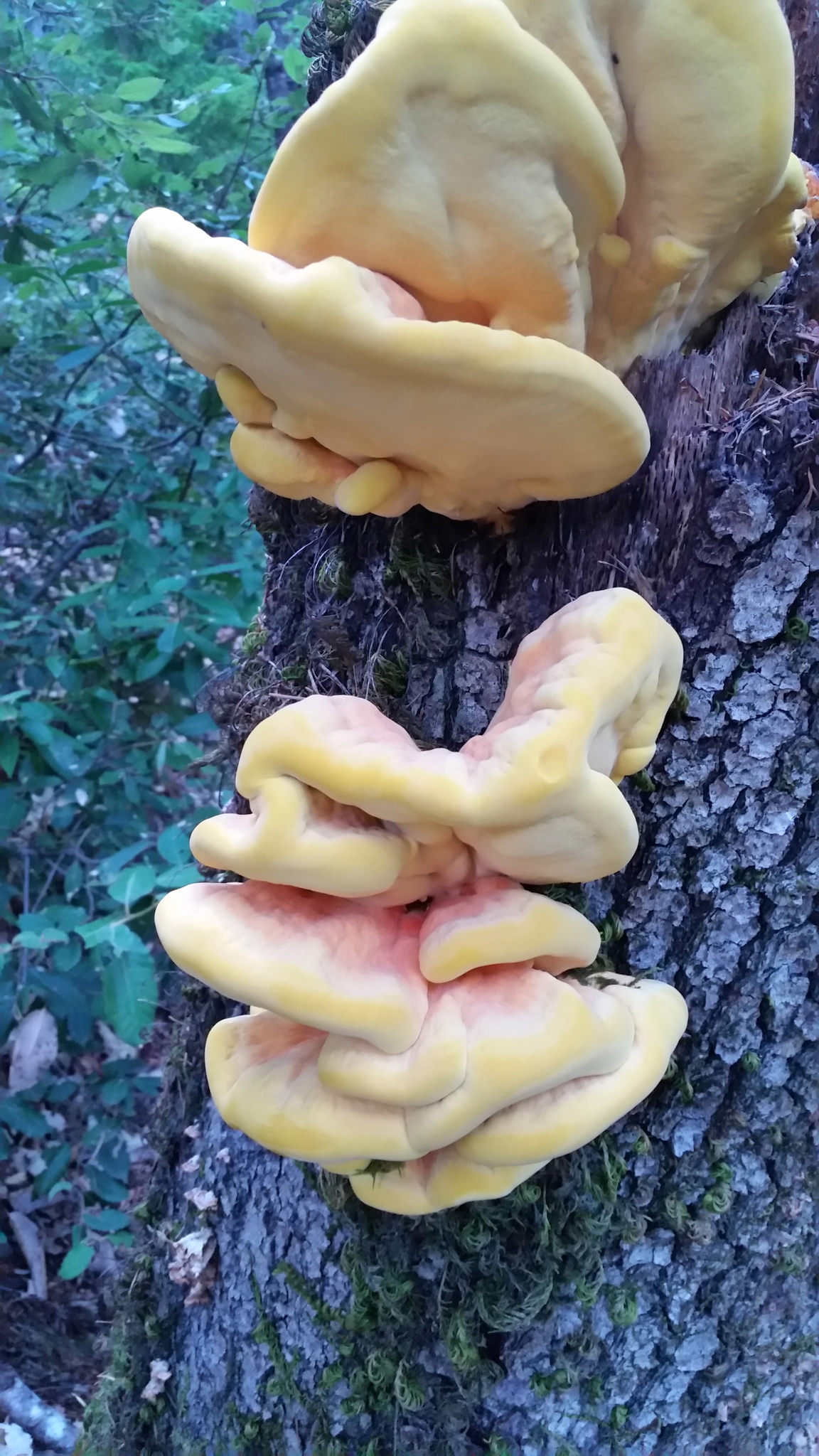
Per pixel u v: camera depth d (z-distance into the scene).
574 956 0.49
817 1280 0.66
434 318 0.46
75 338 1.40
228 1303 0.72
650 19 0.41
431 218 0.41
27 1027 1.17
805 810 0.55
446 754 0.47
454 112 0.38
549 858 0.47
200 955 0.46
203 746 1.50
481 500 0.51
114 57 1.30
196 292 0.41
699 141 0.43
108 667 1.32
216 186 1.32
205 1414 0.75
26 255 1.29
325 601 0.62
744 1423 0.68
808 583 0.51
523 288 0.44
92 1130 1.11
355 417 0.44
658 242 0.47
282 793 0.45
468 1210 0.59
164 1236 0.77
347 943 0.48
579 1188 0.60
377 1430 0.68
